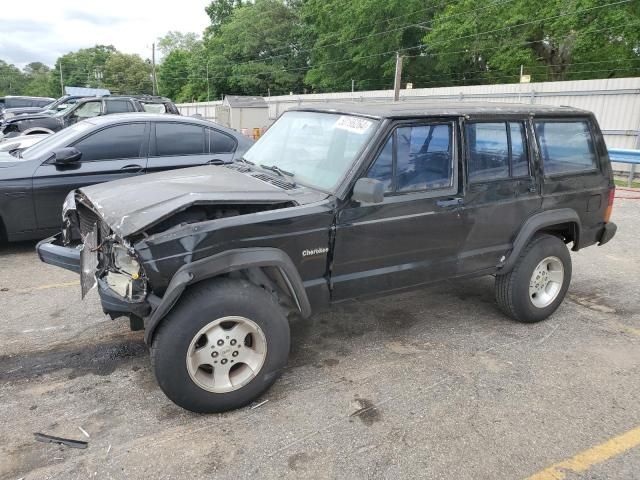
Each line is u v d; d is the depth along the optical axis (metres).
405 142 3.51
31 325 4.23
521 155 4.10
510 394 3.39
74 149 5.84
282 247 3.09
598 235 4.83
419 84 35.56
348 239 3.34
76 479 2.54
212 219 3.11
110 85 96.00
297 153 3.89
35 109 18.92
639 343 4.19
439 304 4.91
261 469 2.64
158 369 2.82
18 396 3.23
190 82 67.75
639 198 10.65
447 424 3.05
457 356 3.89
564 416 3.16
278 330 3.10
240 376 3.08
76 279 5.30
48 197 5.85
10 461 2.65
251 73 52.44
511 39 25.69
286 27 52.59
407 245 3.60
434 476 2.62
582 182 4.50
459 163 3.73
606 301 5.11
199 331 2.84
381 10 33.50
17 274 5.40
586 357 3.93
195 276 2.75
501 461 2.75
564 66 26.62
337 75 40.47
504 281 4.33
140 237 2.86
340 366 3.70
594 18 22.00
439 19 28.77
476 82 32.97
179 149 6.71
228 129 7.21
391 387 3.44
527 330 4.39
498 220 4.00
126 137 6.38
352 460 2.72
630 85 14.52
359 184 3.14
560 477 2.64
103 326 4.24
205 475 2.59
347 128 3.61
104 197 3.32
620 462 2.77
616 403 3.32
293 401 3.24
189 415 3.07
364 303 4.87
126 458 2.69
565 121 4.41
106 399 3.22
